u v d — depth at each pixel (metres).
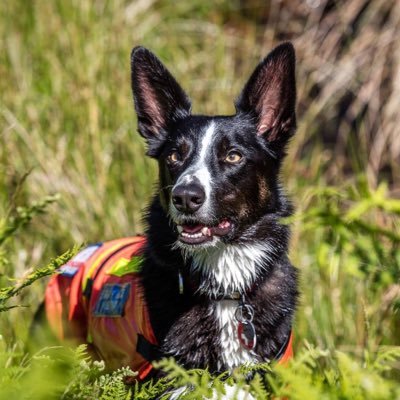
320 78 8.66
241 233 3.83
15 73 7.37
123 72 7.39
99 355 4.06
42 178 6.29
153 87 4.38
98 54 7.38
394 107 8.12
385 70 8.60
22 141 6.64
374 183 7.62
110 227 6.20
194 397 1.99
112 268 4.05
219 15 9.62
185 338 3.65
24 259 5.61
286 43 4.14
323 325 5.26
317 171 7.45
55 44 7.57
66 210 6.17
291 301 3.85
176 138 3.98
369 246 1.68
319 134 8.53
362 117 8.50
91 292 4.08
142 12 9.04
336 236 1.72
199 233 3.74
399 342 4.64
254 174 3.94
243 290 3.75
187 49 9.02
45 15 7.71
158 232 3.87
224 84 8.02
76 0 7.77
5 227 2.86
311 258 5.94
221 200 3.75
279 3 9.75
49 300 4.37
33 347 4.25
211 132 3.92
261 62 4.21
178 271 3.74
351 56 8.83
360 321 5.00
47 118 7.02
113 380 2.09
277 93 4.25
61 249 6.00
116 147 6.77
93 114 6.79
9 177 6.23
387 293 5.03
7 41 7.57
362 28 8.96
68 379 1.99
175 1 9.62
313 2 9.48
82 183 6.39
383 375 3.54
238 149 3.91
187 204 3.64
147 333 3.65
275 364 1.77
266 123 4.26
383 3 9.02
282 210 4.06
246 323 3.65
